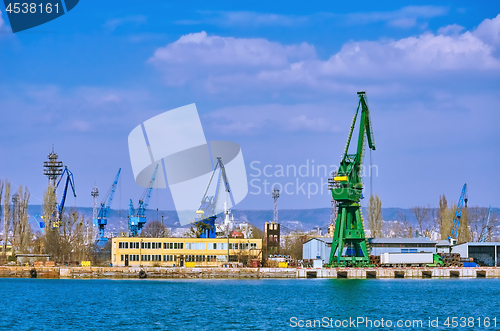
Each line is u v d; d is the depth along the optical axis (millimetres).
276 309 134500
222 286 180875
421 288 177250
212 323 117188
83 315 126000
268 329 112000
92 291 166750
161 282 194000
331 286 181750
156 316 124688
